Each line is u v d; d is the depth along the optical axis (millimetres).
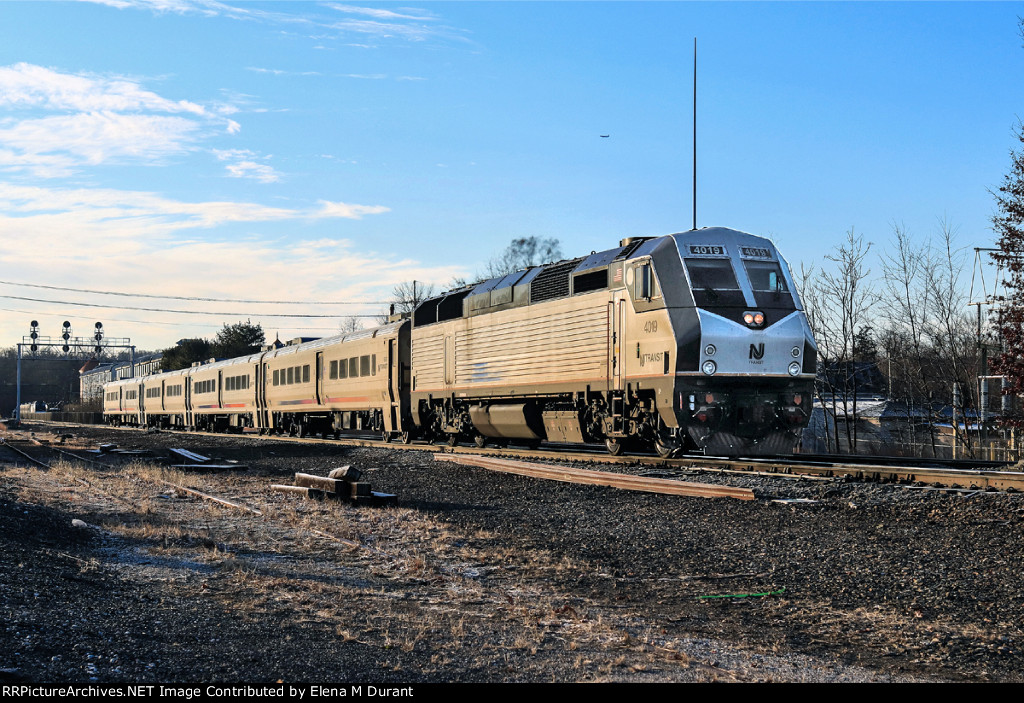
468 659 6930
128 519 14820
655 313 18547
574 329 21312
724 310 17953
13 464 28141
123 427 71562
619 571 10727
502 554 11922
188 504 17219
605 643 7555
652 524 13211
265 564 10938
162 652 6527
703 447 18078
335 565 11133
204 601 8586
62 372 166375
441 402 28453
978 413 39594
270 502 17281
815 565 10281
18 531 11148
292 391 41375
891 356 48688
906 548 10656
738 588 9688
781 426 18297
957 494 12906
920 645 7504
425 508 16312
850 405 53438
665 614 8852
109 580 9156
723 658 7223
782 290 18625
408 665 6699
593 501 15586
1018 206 29125
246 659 6566
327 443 33469
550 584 10266
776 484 15180
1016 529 10953
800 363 18359
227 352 85375
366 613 8461
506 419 24734
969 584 9078
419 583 10148
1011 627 7848
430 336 28891
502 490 17797
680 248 18562
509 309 24172
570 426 22125
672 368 17906
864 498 13508
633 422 19672
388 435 32125
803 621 8414
